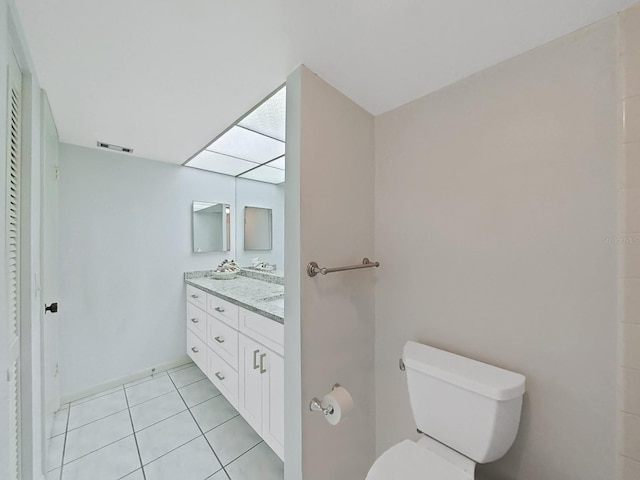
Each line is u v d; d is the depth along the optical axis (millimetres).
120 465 1391
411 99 1276
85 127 1648
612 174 806
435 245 1199
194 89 1233
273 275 2375
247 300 1681
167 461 1419
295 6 790
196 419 1759
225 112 1455
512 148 988
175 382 2211
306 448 1047
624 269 777
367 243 1377
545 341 923
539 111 932
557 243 899
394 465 907
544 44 919
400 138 1325
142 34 904
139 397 1995
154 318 2338
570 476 876
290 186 1083
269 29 879
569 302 878
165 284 2400
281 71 1101
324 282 1143
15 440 875
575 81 864
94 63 1049
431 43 933
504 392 853
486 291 1053
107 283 2098
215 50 979
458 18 826
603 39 817
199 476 1331
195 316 2336
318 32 889
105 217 2084
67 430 1640
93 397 1985
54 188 1662
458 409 947
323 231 1135
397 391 1337
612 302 807
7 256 754
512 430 889
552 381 910
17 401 915
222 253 2746
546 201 919
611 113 807
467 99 1104
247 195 2777
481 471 1056
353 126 1288
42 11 800
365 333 1364
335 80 1141
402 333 1319
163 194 2373
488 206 1045
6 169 746
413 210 1275
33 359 1039
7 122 772
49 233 1509
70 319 1935
